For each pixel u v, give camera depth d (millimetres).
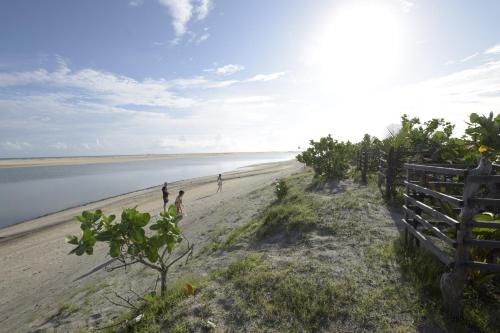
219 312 4273
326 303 4062
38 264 12625
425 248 5090
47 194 42500
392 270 4691
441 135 8867
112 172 90562
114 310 6168
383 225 6969
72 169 112750
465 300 3660
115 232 4246
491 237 4027
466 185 3361
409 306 3770
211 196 25281
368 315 3734
